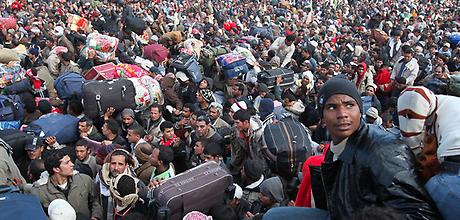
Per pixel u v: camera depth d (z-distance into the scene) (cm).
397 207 186
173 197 461
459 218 188
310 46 1364
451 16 3098
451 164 209
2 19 1452
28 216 299
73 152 525
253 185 539
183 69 983
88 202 521
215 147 591
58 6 2422
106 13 2308
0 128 736
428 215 186
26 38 1498
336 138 212
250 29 2131
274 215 241
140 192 489
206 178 494
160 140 696
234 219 473
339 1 3862
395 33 1282
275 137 559
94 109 789
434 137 230
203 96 869
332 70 1077
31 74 951
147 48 1226
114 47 1052
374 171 194
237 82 955
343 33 2109
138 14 2173
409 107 233
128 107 806
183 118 760
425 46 1558
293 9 3259
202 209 484
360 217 176
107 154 558
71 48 1230
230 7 3195
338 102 208
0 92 881
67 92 840
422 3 3969
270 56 1255
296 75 1076
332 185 220
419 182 193
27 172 618
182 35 1587
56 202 440
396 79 921
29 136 624
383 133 205
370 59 1302
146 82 845
